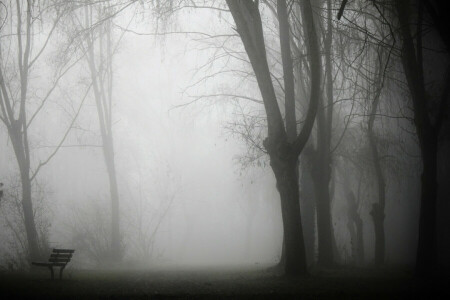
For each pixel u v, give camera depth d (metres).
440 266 18.92
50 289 12.43
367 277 16.39
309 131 16.09
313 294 10.76
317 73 15.78
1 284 14.05
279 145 16.12
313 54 15.70
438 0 12.05
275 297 10.21
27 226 24.48
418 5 17.88
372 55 21.59
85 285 13.73
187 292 11.57
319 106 21.52
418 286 13.09
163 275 18.50
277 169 16.27
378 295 10.58
